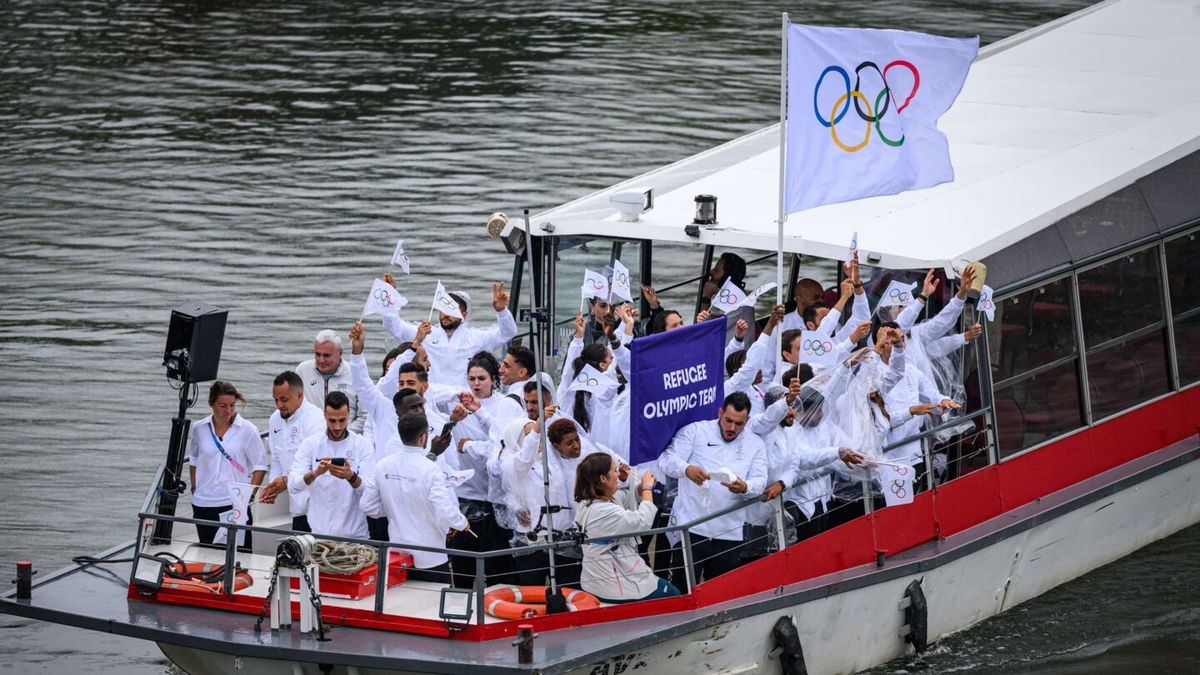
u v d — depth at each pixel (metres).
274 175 124.00
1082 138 69.88
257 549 53.78
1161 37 83.69
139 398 85.38
